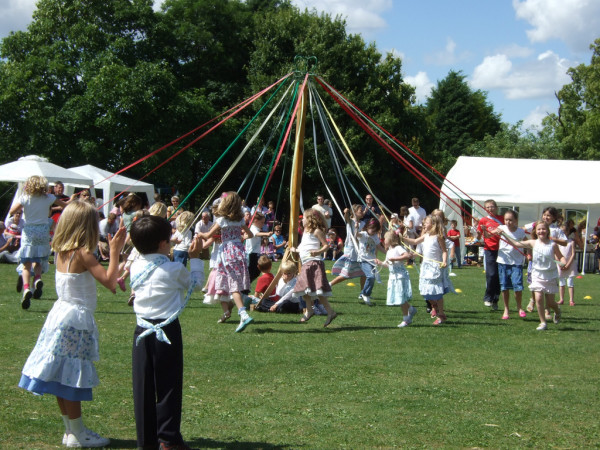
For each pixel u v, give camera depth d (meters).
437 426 3.95
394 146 27.17
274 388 4.73
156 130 24.03
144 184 18.81
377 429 3.88
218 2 27.81
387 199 28.62
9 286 9.85
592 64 35.34
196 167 27.59
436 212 7.72
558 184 17.06
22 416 3.96
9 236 13.55
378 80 26.36
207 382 4.86
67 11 25.09
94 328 3.55
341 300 9.78
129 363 5.33
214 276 7.30
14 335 6.24
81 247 3.50
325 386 4.80
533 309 9.00
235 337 6.56
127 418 4.01
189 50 27.58
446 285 7.73
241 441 3.64
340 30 26.00
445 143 46.53
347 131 24.66
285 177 26.05
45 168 15.38
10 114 22.89
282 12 27.11
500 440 3.73
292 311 8.27
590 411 4.29
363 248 9.32
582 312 9.00
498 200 16.94
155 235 3.48
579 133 34.28
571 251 7.46
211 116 25.28
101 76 23.05
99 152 23.52
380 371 5.27
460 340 6.65
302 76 8.46
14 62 23.80
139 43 26.09
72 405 3.47
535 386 4.89
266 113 25.02
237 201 7.02
